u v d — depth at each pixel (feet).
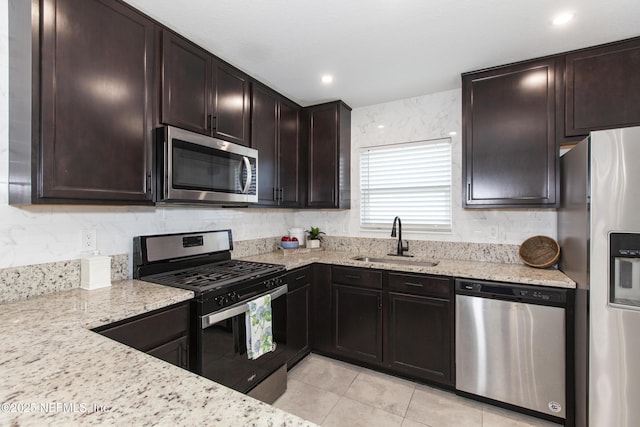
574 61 6.47
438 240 8.98
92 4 4.62
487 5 5.12
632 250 4.73
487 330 6.49
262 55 6.81
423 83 8.29
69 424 1.69
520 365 6.20
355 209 10.29
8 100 4.44
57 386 2.14
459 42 6.26
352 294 8.22
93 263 5.25
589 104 6.31
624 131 4.80
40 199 4.07
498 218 8.18
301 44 6.36
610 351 4.91
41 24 4.06
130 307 4.29
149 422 1.71
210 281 5.81
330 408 6.47
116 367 2.44
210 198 6.23
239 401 1.94
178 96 5.89
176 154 5.53
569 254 6.16
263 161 8.28
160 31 5.60
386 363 7.73
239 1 5.04
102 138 4.72
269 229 10.12
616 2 4.99
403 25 5.69
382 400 6.75
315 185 9.88
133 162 5.15
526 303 6.13
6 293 4.50
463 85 7.60
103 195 4.73
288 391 7.11
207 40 6.21
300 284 8.21
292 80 8.12
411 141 9.37
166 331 4.74
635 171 4.72
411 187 9.45
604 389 4.95
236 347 5.91
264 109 8.32
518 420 6.09
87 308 4.22
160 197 5.46
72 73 4.37
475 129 7.41
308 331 8.57
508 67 7.11
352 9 5.25
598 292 4.98
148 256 6.17
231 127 7.18
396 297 7.60
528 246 7.72
